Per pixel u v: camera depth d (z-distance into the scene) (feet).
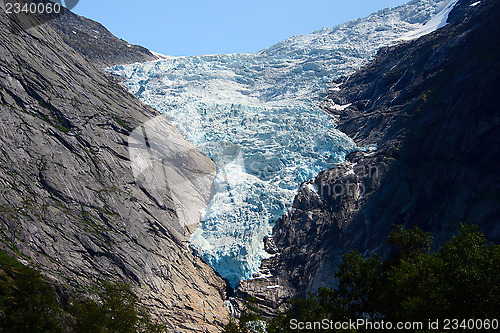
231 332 114.11
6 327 100.48
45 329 102.37
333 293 115.24
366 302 113.39
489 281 93.50
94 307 108.27
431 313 97.09
